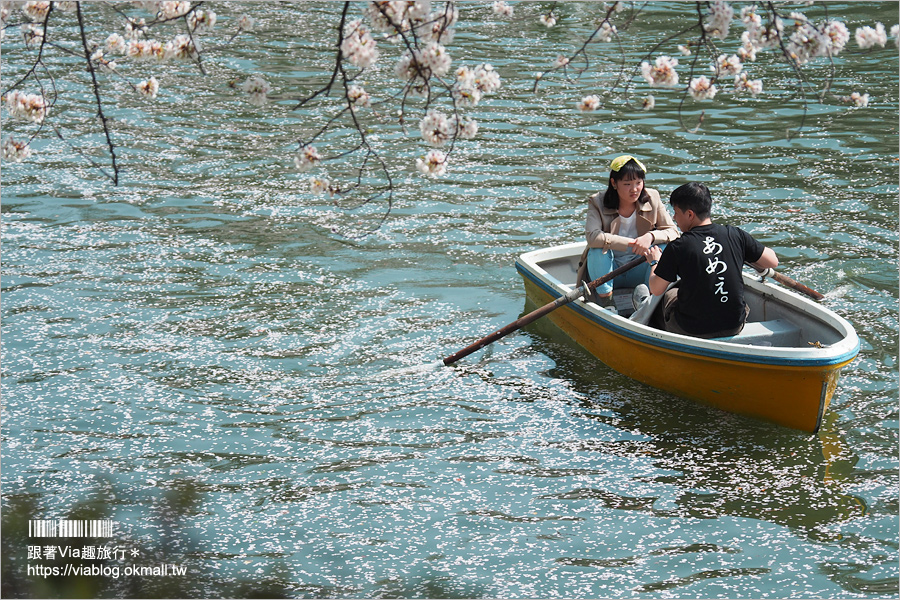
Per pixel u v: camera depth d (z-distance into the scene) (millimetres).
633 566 15883
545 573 15742
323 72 48844
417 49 13664
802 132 39125
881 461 18500
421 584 15562
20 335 23922
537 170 35875
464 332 24359
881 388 20953
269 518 17328
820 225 29891
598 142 38844
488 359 23078
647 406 20844
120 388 21688
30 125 40312
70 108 42875
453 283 27094
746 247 20594
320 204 32969
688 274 20156
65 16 58781
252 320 24875
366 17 13555
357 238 30141
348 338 24031
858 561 15781
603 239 22578
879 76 46344
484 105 43719
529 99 44562
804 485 17891
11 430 20062
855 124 39750
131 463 19000
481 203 32938
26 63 49562
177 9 15562
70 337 23906
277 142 39094
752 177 34438
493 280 27281
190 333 24188
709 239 20125
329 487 18219
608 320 21875
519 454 19188
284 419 20516
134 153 37656
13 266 27812
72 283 26828
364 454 19250
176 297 26141
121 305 25641
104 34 54938
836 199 32031
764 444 19281
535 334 24328
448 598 15211
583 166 36219
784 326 21078
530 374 22375
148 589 15312
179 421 20453
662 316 21734
